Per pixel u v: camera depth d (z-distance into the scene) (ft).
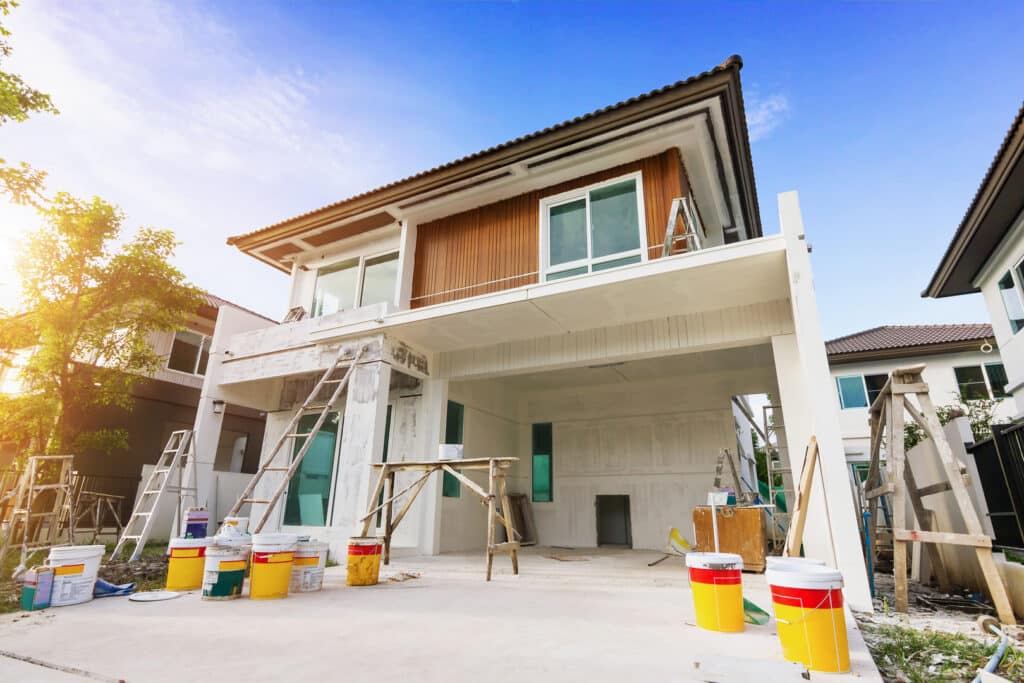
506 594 15.06
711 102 21.61
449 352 29.40
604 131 23.47
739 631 10.16
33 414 27.71
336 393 25.61
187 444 30.83
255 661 8.02
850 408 51.11
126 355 31.48
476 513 31.71
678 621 11.21
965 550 17.47
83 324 28.60
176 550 16.21
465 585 16.98
